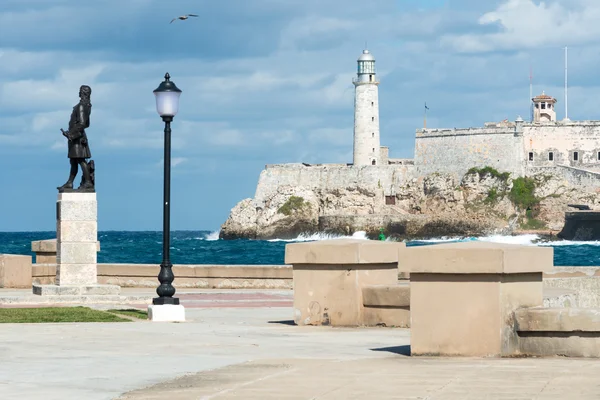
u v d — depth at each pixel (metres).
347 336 24.66
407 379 16.92
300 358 20.00
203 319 29.75
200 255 160.25
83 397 15.50
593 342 19.58
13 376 17.52
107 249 185.88
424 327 20.45
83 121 36.59
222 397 15.41
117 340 23.09
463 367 18.38
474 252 19.94
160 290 29.94
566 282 31.05
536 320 19.94
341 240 27.89
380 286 26.88
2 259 45.22
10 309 31.86
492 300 19.94
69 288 36.59
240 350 21.50
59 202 36.91
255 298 38.44
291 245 27.67
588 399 14.78
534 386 15.95
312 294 27.42
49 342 22.55
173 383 16.73
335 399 15.17
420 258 20.39
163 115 31.42
